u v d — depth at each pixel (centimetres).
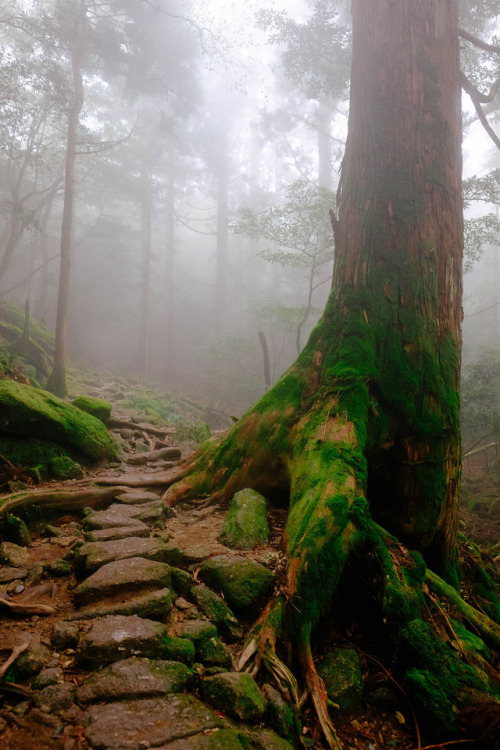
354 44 537
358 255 486
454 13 521
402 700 305
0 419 459
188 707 223
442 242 475
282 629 300
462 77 575
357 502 357
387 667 328
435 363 455
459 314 484
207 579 324
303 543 329
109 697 221
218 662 265
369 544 367
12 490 423
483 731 267
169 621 284
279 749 223
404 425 447
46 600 290
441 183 480
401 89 492
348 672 304
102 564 313
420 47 496
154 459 615
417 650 311
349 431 405
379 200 484
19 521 357
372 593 360
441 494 448
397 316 460
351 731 283
